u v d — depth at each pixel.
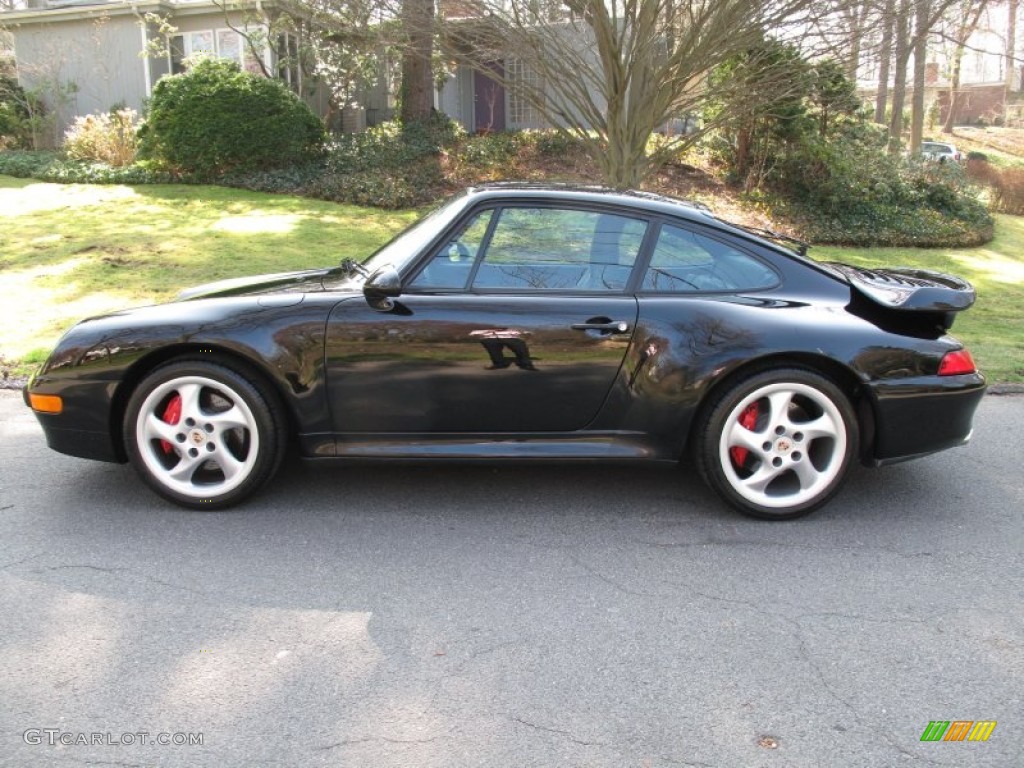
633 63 8.09
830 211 15.95
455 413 3.81
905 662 2.78
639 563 3.47
